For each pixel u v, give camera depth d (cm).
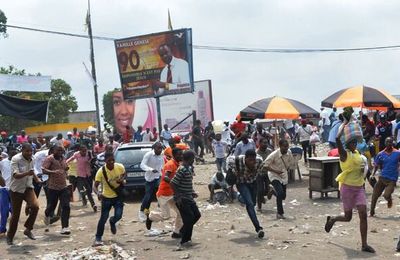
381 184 1183
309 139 2308
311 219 1190
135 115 4372
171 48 2747
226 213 1322
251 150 1005
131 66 2828
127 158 1627
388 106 1789
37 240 1084
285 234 1035
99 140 1898
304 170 2150
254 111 1922
